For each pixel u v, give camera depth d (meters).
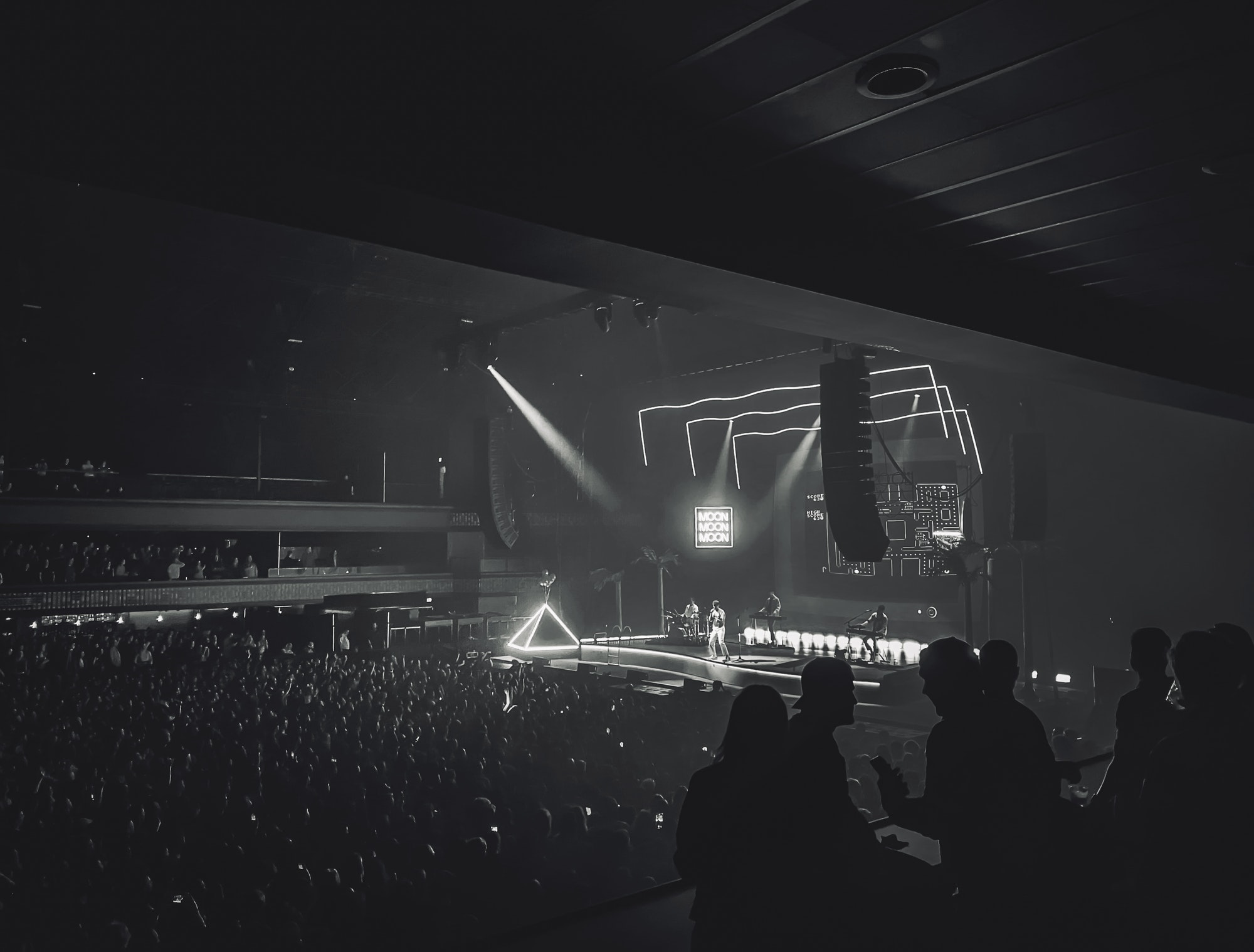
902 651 19.00
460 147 4.25
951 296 6.93
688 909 4.90
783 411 23.02
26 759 8.48
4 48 3.21
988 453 18.95
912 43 4.06
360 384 23.41
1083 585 17.53
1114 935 3.30
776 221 5.79
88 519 19.52
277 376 21.89
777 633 21.92
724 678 18.48
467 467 25.75
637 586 26.34
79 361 19.42
